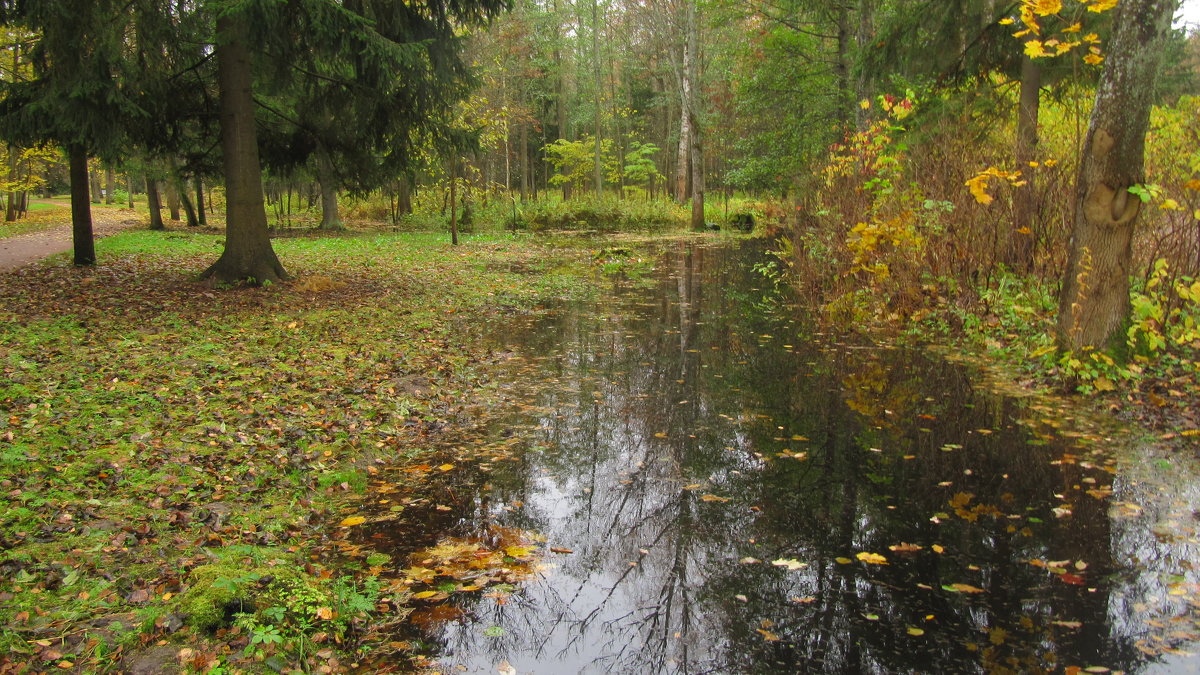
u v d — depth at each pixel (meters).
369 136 12.84
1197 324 5.36
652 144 41.19
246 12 8.95
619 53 40.50
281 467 4.21
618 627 2.82
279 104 15.80
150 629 2.54
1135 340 5.40
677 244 21.11
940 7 10.52
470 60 25.70
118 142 10.62
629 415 5.42
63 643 2.45
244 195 11.02
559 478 4.26
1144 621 2.73
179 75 11.40
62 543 3.16
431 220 26.77
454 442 4.86
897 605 2.91
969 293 7.73
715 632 2.77
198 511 3.60
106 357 6.54
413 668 2.53
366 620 2.81
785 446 4.73
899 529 3.54
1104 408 5.14
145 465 4.10
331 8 9.55
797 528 3.60
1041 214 7.29
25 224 27.95
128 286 10.77
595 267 15.18
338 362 6.64
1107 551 3.25
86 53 9.40
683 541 3.51
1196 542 3.30
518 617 2.88
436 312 9.62
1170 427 4.66
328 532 3.55
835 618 2.82
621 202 30.23
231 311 9.07
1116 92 5.10
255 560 3.11
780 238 18.97
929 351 7.16
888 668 2.51
